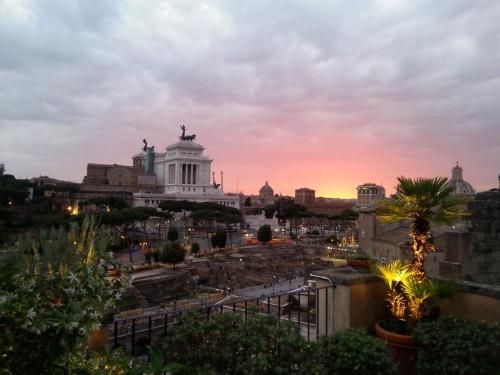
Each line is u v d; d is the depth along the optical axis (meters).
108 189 175.25
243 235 127.75
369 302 9.38
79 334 4.86
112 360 5.84
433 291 8.48
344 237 115.31
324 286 9.45
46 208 130.12
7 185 142.75
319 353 6.26
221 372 5.98
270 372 5.82
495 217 13.86
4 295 4.54
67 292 5.04
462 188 89.56
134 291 48.97
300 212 133.38
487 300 8.73
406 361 8.27
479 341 7.44
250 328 6.16
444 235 29.48
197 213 111.69
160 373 5.36
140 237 109.44
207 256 83.69
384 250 47.44
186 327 6.36
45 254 7.05
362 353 6.86
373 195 195.38
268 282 60.88
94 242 7.66
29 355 4.73
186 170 181.00
